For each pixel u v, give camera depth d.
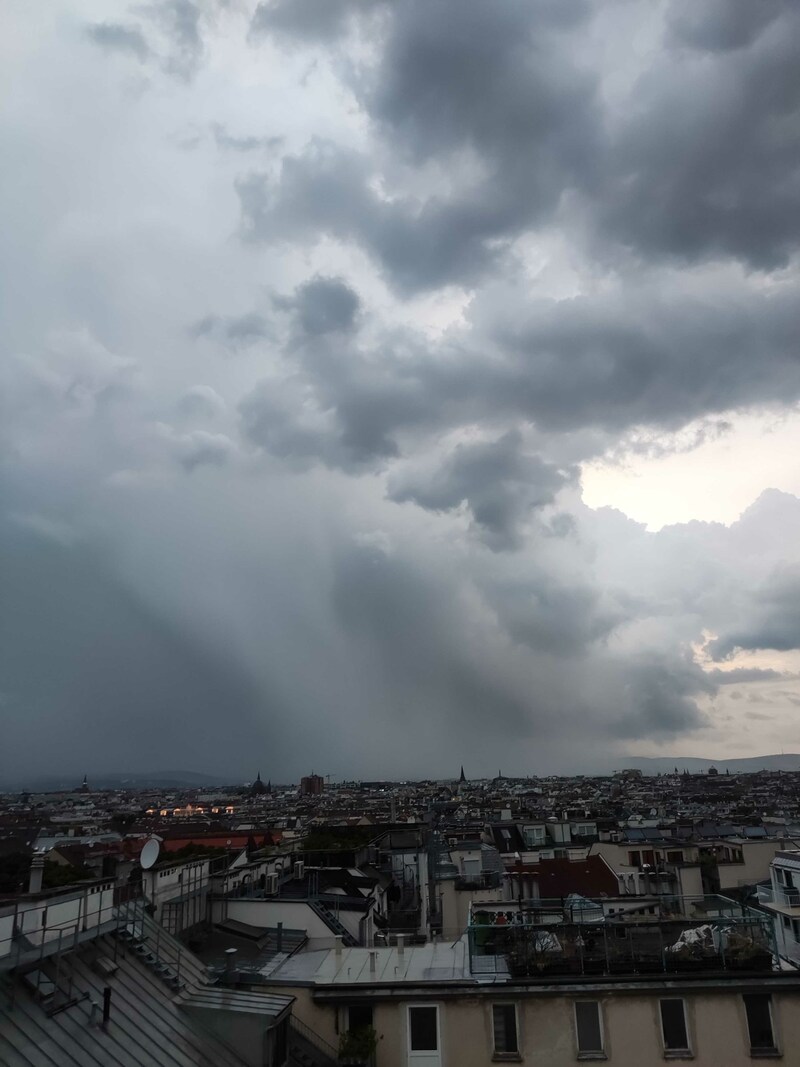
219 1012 26.31
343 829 129.88
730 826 124.06
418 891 78.69
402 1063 29.47
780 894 48.84
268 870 54.69
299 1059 28.44
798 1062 28.66
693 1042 29.08
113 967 26.34
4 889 68.62
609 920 33.69
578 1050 29.19
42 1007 22.20
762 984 29.50
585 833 117.62
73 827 179.50
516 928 32.28
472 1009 29.98
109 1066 21.44
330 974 32.75
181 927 37.25
